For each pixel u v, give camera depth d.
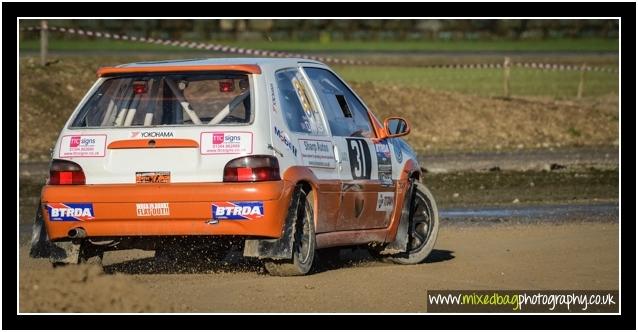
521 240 34.78
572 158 71.62
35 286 21.06
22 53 109.50
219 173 23.14
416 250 28.94
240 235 23.19
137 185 23.34
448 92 91.44
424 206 29.36
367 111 28.28
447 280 25.62
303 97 25.41
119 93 24.56
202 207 22.98
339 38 182.50
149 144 23.44
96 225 23.62
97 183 23.70
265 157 23.17
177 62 24.62
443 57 138.62
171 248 25.72
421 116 85.38
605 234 36.31
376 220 27.52
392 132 28.62
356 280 25.05
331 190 25.27
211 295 22.38
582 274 27.05
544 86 110.31
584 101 99.62
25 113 73.31
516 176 60.28
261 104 23.61
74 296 20.70
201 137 23.27
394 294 23.39
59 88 78.25
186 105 24.09
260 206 22.92
